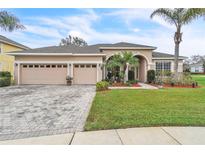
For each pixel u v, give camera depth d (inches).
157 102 378.9
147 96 462.6
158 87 699.4
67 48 949.8
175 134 199.8
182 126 226.2
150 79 877.2
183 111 299.0
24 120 259.8
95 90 618.8
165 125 229.8
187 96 461.7
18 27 729.6
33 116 281.6
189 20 713.6
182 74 804.6
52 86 765.3
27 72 842.8
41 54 824.3
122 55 818.2
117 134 201.5
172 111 299.1
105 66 855.7
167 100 402.6
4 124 241.3
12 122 250.1
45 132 210.5
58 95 503.8
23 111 314.7
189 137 191.3
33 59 839.7
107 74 922.1
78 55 834.2
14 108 338.6
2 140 188.1
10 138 193.3
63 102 398.3
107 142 181.0
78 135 199.9
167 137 191.6
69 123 244.5
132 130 213.5
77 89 652.7
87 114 290.8
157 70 1010.7
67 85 810.8
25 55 832.9
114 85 768.9
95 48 961.5
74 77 850.8
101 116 271.9
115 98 433.1
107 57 936.9
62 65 847.1
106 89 614.9
